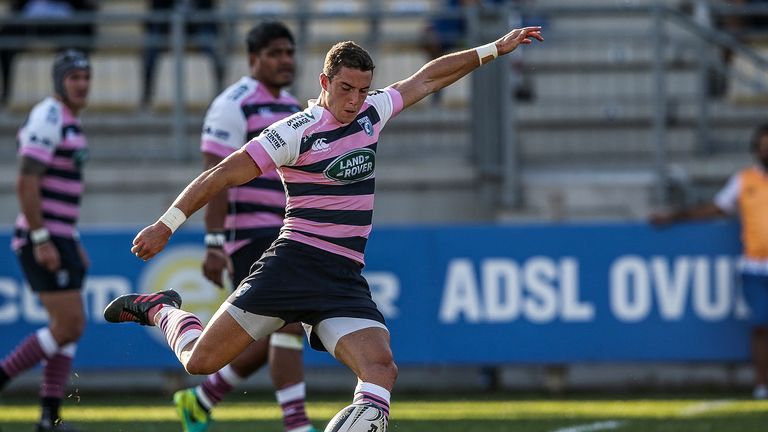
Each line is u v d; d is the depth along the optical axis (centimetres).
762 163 3403
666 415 2906
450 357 3450
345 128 1686
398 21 4506
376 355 1662
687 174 4056
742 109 4269
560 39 4191
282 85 2262
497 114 4000
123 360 3450
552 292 3453
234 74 4219
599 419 2828
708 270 3447
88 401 3381
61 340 2606
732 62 4369
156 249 1600
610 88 4356
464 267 3462
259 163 1634
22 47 4200
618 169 4188
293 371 2255
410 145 4184
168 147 4191
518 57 4328
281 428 2686
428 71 1844
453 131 4172
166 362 3462
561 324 3450
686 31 4619
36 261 2592
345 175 1680
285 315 1708
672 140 4275
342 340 1677
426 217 3994
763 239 3344
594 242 3453
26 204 2542
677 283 3447
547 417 2880
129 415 2994
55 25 4238
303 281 1686
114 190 3950
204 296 3409
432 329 3450
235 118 2219
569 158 4231
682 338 3450
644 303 3453
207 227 2248
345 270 1706
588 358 3447
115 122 4197
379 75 4222
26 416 2992
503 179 3991
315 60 4131
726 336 3444
